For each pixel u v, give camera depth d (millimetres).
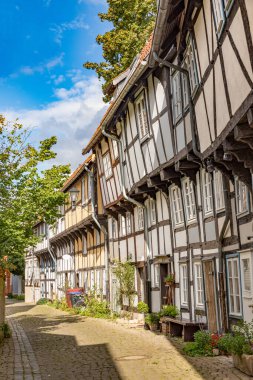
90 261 30375
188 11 11023
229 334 11023
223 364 9930
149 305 19062
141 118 17266
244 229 10867
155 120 15586
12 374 10211
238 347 9156
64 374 10109
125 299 22578
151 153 16141
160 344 13617
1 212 17641
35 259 55562
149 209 19125
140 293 20875
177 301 16016
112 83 19969
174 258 16297
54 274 44562
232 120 8367
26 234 18750
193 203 14578
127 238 22266
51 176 20375
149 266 19016
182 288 15523
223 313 12133
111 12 26484
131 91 17438
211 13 9516
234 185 11375
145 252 19562
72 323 22703
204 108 10703
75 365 11133
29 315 31109
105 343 14531
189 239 14867
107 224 26234
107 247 26141
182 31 12000
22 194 18312
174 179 15266
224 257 12266
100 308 25250
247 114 7512
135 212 20969
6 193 17719
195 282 14344
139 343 14125
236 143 8984
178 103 13562
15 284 70562
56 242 42500
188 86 12117
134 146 18125
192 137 11766
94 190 26516
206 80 10305
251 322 10070
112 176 22297
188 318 14883
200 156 11445
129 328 18359
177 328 15180
